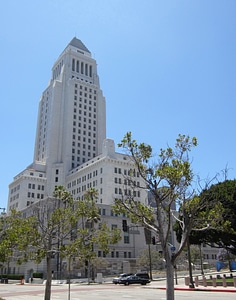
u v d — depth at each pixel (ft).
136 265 255.29
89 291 126.82
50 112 440.86
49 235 63.52
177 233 152.25
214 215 56.39
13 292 127.54
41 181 394.32
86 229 66.64
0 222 76.95
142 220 55.88
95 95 469.16
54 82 450.71
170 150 57.41
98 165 343.05
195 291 108.78
